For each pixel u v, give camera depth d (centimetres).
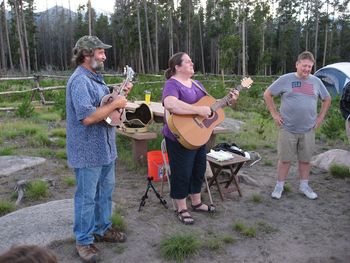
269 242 395
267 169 644
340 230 425
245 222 438
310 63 473
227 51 4181
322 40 6288
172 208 471
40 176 587
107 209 378
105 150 338
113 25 6731
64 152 695
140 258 360
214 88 1761
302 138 498
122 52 6431
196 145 404
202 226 426
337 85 2017
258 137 860
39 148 751
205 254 369
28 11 6206
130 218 442
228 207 480
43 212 432
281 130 500
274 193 513
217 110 426
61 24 7450
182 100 412
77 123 325
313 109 489
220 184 552
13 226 400
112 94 326
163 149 494
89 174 334
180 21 6556
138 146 629
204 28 6688
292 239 403
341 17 6344
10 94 1420
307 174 522
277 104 1520
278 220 447
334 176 603
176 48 6594
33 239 377
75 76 320
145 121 632
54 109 1232
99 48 324
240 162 502
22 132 862
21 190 509
